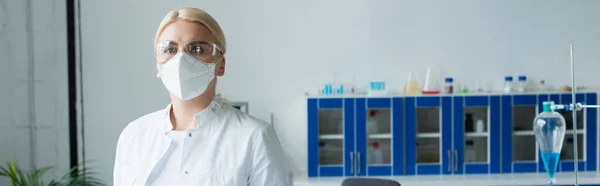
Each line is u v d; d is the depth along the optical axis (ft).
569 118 9.54
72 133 9.61
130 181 3.73
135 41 9.66
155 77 9.72
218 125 3.69
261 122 3.74
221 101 3.90
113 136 9.71
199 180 3.52
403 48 9.91
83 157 9.68
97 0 9.57
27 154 9.50
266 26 9.80
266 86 9.87
